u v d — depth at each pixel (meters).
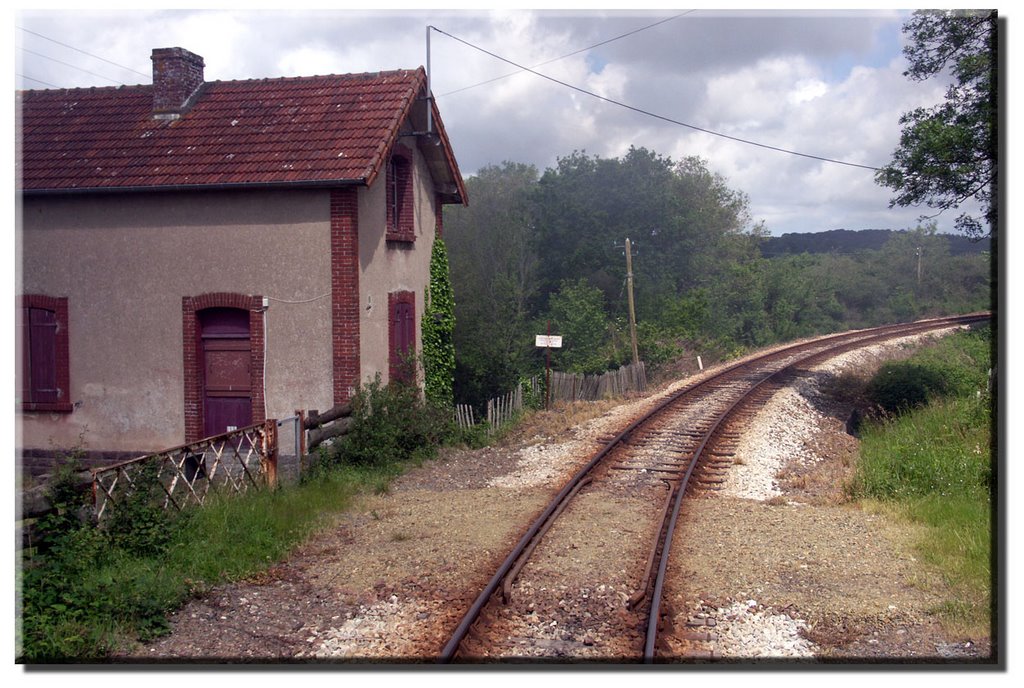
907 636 6.86
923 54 18.31
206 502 9.69
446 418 15.88
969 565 8.13
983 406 14.66
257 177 14.25
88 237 15.10
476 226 40.22
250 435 11.17
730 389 22.14
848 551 8.89
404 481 12.71
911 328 39.62
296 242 14.45
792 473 13.05
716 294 45.50
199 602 7.57
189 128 15.84
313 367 14.45
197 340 14.85
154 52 16.23
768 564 8.47
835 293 61.97
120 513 8.31
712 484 12.22
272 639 6.76
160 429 14.95
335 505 10.76
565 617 7.09
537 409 20.56
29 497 7.66
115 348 15.07
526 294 38.41
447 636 6.62
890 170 18.34
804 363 27.69
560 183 43.88
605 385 23.36
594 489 11.80
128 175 14.84
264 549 8.80
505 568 7.95
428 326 18.77
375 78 16.47
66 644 6.41
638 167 44.44
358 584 7.99
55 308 15.21
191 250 14.79
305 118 15.60
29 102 17.16
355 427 13.67
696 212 47.88
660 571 7.79
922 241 64.69
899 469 11.77
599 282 41.50
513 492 11.73
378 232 15.65
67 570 7.36
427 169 18.70
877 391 21.03
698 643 6.60
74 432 15.23
